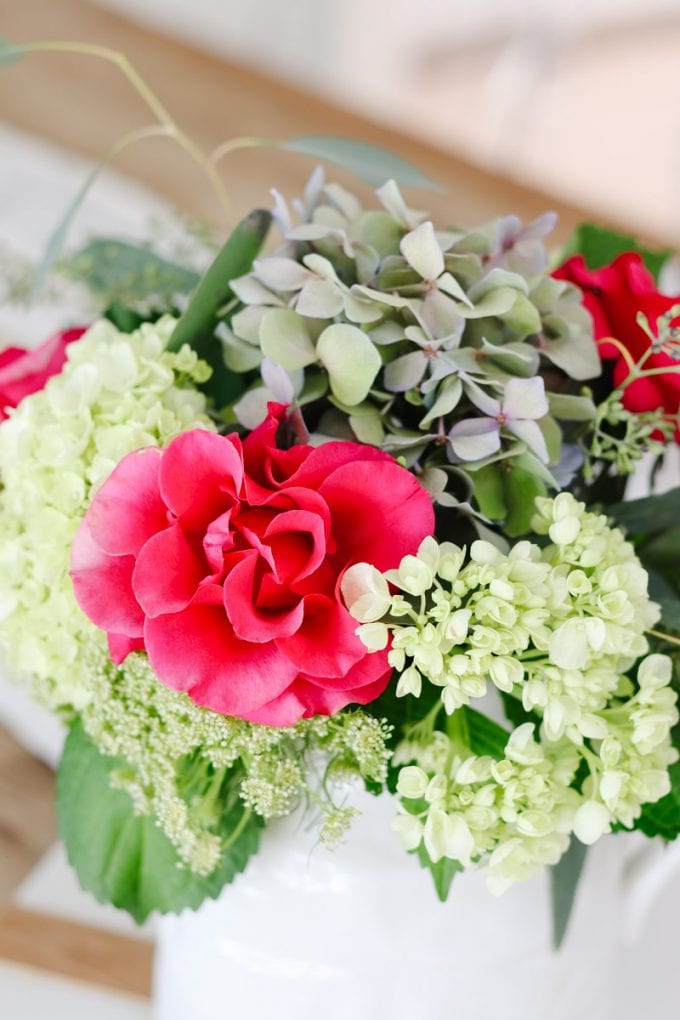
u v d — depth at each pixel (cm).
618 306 63
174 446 55
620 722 57
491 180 116
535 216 112
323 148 69
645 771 56
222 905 62
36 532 58
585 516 56
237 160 113
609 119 244
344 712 57
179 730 56
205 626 55
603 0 242
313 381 59
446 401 57
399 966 61
